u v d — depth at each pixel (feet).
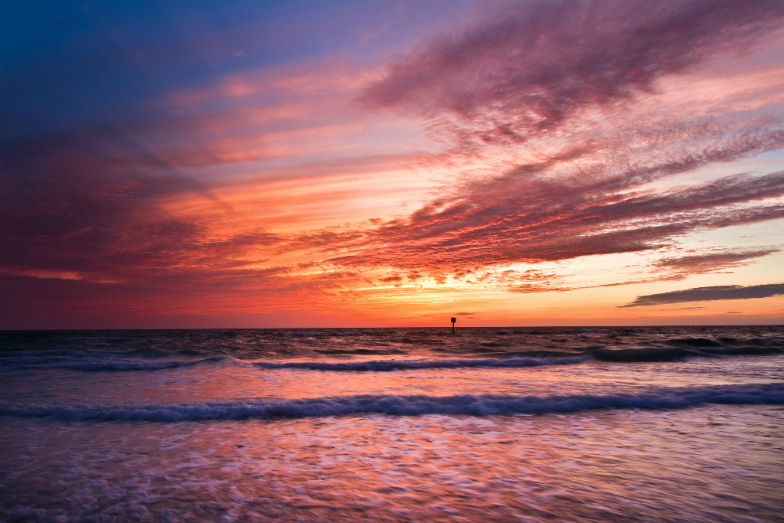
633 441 22.71
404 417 28.53
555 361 65.26
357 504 14.79
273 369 56.34
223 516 13.89
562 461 19.42
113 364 58.18
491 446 21.98
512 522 13.23
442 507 14.46
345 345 113.29
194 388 39.81
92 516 13.92
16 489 16.15
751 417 28.04
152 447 21.80
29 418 27.55
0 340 136.77
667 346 96.63
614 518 13.46
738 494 15.43
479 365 61.21
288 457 20.24
